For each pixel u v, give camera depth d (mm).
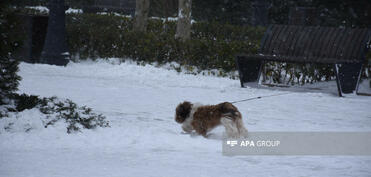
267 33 17812
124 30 21703
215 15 45219
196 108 9172
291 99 14422
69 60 20422
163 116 11180
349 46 16141
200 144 8375
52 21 19844
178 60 20312
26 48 20188
